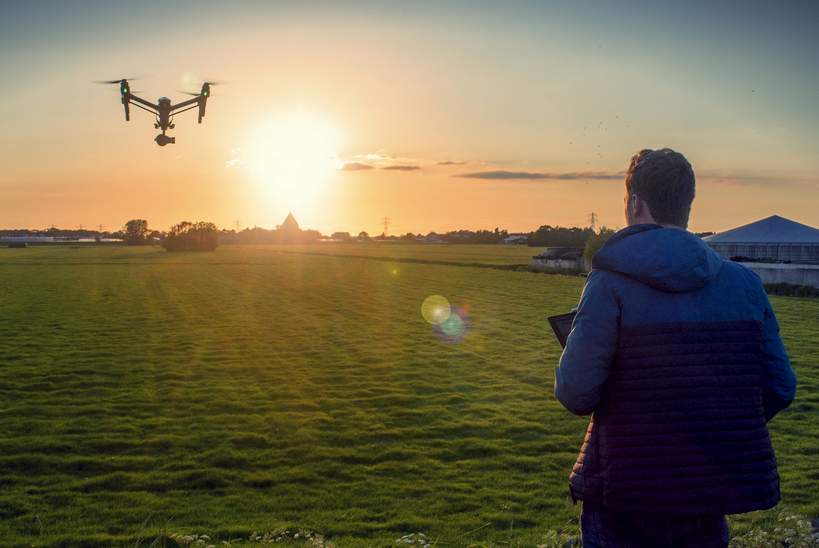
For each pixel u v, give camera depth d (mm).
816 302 33281
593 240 58812
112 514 8930
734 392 2834
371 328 26656
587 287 2986
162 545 7184
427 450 11711
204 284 49219
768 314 3012
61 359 19750
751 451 2816
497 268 69500
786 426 12930
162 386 16438
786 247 49969
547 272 62000
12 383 16578
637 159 3096
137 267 71625
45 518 8781
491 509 9102
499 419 13602
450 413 14062
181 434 12531
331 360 19812
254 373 17938
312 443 12055
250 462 11094
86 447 11758
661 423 2803
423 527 8477
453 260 89500
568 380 2887
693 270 2826
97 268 69500
